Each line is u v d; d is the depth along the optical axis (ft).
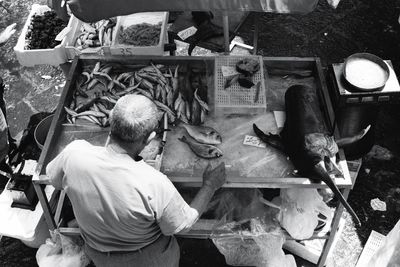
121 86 10.89
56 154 9.89
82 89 10.94
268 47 15.44
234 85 10.30
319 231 9.96
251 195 10.34
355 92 9.26
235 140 9.84
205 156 9.47
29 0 17.51
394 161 12.78
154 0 8.32
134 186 7.22
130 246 8.08
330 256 10.88
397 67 14.89
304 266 11.02
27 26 12.96
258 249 10.11
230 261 10.44
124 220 7.38
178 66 11.04
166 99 10.53
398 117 13.62
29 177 10.55
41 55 12.25
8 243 11.62
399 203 12.02
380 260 9.24
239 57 10.72
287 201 9.75
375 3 16.49
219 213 10.23
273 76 11.00
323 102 10.16
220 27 11.83
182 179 9.07
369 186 12.32
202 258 11.26
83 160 7.38
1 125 10.55
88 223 7.71
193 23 12.28
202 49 15.23
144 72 11.01
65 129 10.28
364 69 9.66
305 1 8.00
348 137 9.47
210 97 10.59
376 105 9.57
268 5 8.13
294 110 9.43
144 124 7.08
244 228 9.93
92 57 11.20
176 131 10.02
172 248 8.84
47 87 15.01
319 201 9.90
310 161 8.58
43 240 11.17
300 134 8.96
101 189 7.27
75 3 8.54
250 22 16.08
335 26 15.96
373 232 11.45
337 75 9.64
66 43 12.27
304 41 15.61
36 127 11.84
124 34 12.16
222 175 8.85
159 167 9.30
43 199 9.52
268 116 10.23
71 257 10.28
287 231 9.82
